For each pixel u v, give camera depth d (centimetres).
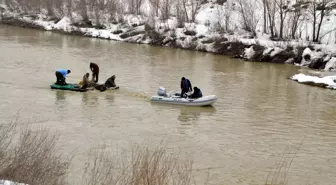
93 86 2836
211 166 1620
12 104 2319
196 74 3825
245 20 5822
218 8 6662
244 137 2034
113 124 2091
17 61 3862
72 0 7619
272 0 6019
